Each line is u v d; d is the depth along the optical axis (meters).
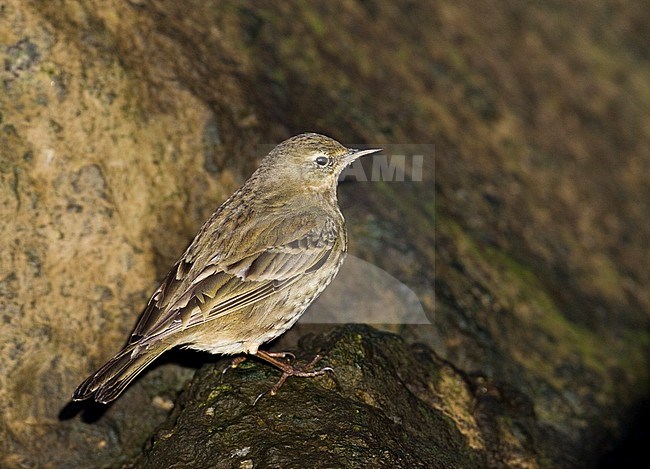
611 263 16.22
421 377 11.81
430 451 10.66
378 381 11.01
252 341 10.61
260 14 14.67
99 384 9.50
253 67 13.83
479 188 15.43
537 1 20.48
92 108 11.80
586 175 17.42
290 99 13.91
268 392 10.48
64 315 11.41
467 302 13.48
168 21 13.09
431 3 17.98
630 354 14.77
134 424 11.59
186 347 10.69
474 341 13.05
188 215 12.32
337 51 15.38
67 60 11.75
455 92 16.69
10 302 11.12
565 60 19.50
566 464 12.35
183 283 10.26
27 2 11.63
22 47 11.54
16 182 11.31
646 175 18.56
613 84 19.97
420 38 17.08
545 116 17.89
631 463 12.97
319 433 9.91
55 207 11.48
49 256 11.38
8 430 10.97
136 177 11.98
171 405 11.79
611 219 17.03
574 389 13.45
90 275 11.60
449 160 15.38
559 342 13.99
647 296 16.19
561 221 16.22
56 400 11.27
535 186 16.41
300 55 14.70
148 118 12.16
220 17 13.98
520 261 14.84
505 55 18.36
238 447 9.77
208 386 10.75
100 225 11.66
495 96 17.28
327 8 15.95
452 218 14.52
